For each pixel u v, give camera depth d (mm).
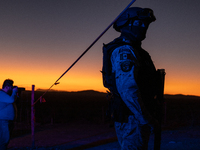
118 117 1449
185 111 29828
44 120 17594
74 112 29797
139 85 1411
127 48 1429
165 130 9867
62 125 14727
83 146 7617
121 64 1358
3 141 4820
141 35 1602
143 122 1326
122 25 1604
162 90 1549
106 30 1506
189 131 8516
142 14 1565
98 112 29016
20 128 12781
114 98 1504
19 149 7168
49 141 9125
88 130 12211
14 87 5191
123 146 1430
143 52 1552
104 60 1589
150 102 1454
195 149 4980
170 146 5375
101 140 8766
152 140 6422
